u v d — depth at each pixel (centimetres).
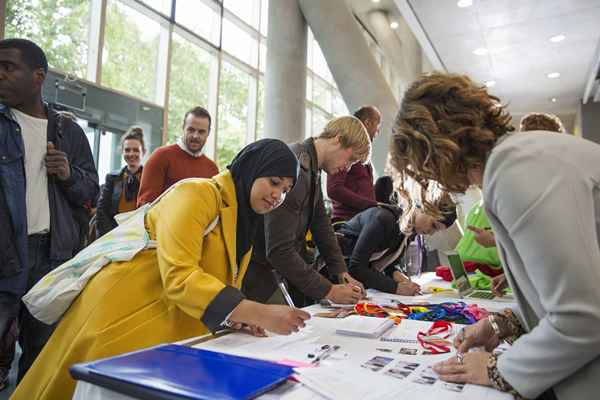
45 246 165
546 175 67
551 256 62
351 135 180
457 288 186
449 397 67
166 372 71
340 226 236
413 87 85
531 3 532
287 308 103
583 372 65
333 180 264
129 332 111
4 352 186
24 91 160
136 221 129
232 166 130
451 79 82
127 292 115
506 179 69
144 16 486
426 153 82
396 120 87
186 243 109
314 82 832
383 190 282
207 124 277
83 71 419
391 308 151
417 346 98
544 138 72
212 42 587
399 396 67
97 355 106
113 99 430
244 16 650
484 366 73
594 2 526
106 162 428
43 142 168
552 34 614
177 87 534
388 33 1039
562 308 62
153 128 484
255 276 176
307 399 66
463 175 82
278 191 125
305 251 196
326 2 545
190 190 118
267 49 554
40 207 164
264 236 173
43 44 383
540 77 786
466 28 600
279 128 533
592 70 737
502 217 70
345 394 67
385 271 224
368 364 84
